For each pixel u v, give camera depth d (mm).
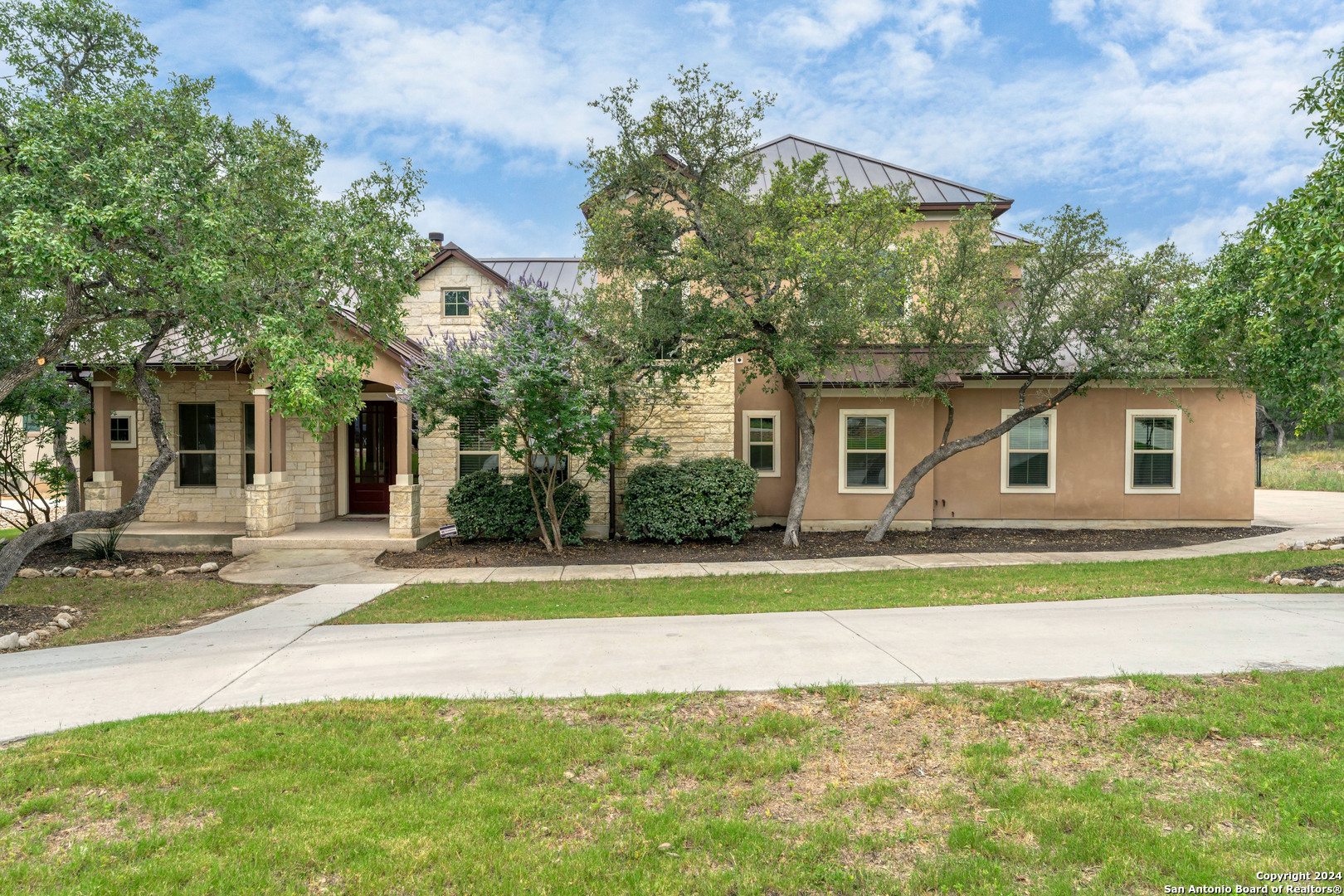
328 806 3758
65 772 4113
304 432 15117
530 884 3129
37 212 6930
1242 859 3221
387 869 3229
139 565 12102
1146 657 5980
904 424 15086
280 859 3303
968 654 6207
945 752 4379
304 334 8336
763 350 11867
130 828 3607
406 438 13336
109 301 8492
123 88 8664
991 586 9242
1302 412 9734
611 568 11375
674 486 13328
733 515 13375
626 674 5859
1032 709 4895
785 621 7504
